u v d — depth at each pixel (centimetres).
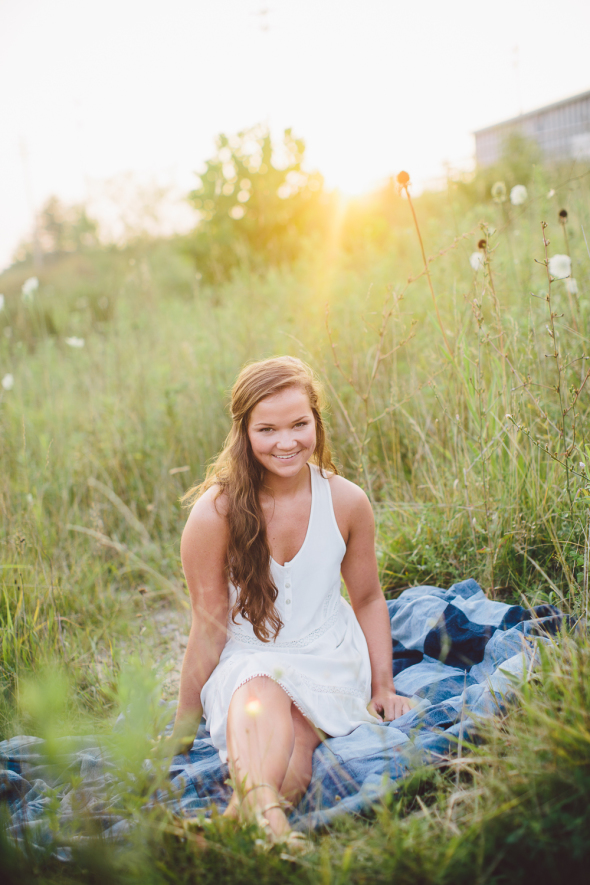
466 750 161
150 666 129
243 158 990
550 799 125
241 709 161
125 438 423
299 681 175
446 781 151
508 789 130
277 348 440
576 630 187
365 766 158
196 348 489
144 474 402
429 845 123
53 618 255
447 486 291
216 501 193
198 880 121
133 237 1734
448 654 218
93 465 404
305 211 902
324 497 199
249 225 922
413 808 148
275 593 190
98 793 155
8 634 242
